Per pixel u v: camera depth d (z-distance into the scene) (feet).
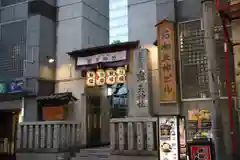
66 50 55.21
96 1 60.95
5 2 57.26
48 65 53.88
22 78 52.39
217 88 34.04
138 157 40.57
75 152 49.21
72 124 49.65
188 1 43.65
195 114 41.22
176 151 33.14
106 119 57.82
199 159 31.83
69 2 56.44
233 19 34.42
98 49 50.14
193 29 42.75
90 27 57.67
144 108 43.62
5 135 54.90
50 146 47.11
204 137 35.99
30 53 52.90
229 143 36.96
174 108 42.16
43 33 53.78
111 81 49.03
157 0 45.50
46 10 55.01
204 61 41.45
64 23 56.29
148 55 45.32
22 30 54.70
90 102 53.11
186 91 42.24
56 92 54.44
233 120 37.42
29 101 52.19
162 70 43.09
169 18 44.06
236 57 35.29
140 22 48.65
